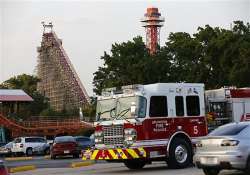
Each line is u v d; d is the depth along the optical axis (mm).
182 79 56375
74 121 76438
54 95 142125
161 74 55812
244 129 17172
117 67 58062
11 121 72438
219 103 24156
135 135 21234
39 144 51312
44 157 44250
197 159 17578
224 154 16688
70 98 136750
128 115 21516
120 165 26250
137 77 55375
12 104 76562
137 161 23188
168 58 57750
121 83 56031
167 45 59188
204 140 17391
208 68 56219
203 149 17391
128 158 21234
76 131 75875
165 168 22750
